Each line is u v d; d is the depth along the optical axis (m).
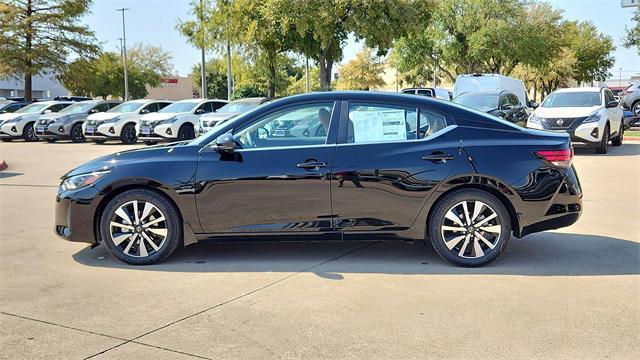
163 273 5.48
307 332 4.07
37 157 17.23
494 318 4.27
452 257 5.53
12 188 10.98
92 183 5.70
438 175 5.44
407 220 5.51
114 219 5.72
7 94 68.19
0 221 7.94
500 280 5.14
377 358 3.66
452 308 4.48
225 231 5.64
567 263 5.64
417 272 5.41
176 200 5.61
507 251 6.10
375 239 5.59
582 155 15.24
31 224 7.74
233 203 5.59
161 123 20.66
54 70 38.16
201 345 3.88
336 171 5.49
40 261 5.94
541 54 41.94
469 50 39.50
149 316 4.40
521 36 38.47
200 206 5.61
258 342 3.92
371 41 23.69
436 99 5.78
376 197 5.49
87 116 24.08
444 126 5.60
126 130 22.47
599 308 4.45
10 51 36.38
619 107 17.36
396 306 4.54
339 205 5.52
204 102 21.86
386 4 22.86
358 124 5.65
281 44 24.45
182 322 4.28
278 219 5.58
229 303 4.66
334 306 4.56
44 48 37.31
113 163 5.75
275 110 5.75
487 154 5.46
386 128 5.63
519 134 5.60
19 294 4.92
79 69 38.94
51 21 37.47
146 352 3.78
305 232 5.57
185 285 5.12
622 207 8.29
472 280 5.15
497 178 5.41
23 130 24.94
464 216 5.51
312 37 24.30
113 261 5.91
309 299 4.72
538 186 5.44
